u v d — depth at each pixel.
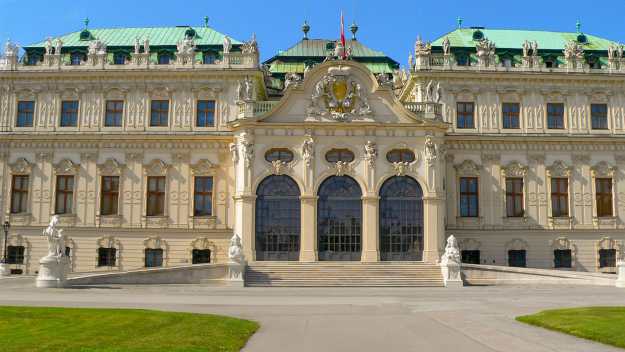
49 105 69.62
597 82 70.81
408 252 61.31
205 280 54.22
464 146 69.06
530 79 70.12
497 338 22.64
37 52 70.75
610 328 23.34
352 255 61.12
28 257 67.38
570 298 39.59
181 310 31.56
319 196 61.84
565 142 69.50
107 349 19.41
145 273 52.12
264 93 76.44
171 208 67.56
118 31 76.56
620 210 69.31
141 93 69.38
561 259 68.44
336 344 21.67
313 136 62.25
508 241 68.06
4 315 26.70
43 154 68.69
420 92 69.38
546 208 68.81
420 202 61.97
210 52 70.62
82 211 67.75
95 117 69.19
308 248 60.50
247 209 61.03
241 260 54.12
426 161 62.12
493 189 68.69
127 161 68.38
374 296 42.19
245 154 61.75
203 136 67.88
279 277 55.28
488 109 69.81
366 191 61.47
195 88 69.19
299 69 82.31
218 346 20.59
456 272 54.59
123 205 67.69
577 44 72.88
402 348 20.86
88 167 68.38
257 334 23.91
